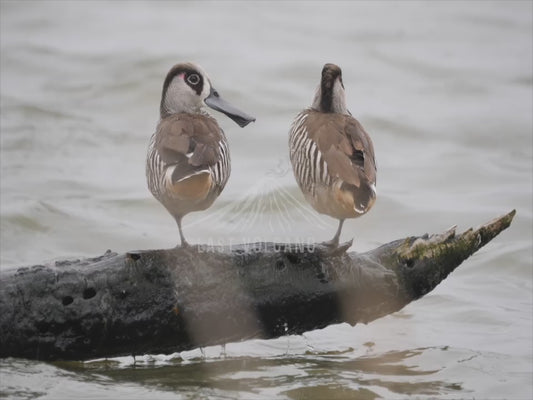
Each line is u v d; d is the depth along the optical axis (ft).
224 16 91.71
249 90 74.64
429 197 59.36
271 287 34.04
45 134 67.46
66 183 60.03
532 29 89.35
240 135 68.08
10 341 33.17
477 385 35.45
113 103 73.61
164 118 37.35
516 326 42.34
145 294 33.17
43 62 80.18
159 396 33.17
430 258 35.45
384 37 86.58
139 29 87.71
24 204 55.88
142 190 59.26
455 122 70.33
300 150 35.45
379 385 35.12
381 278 34.99
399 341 40.19
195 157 33.30
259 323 34.40
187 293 33.37
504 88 76.84
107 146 66.49
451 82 77.97
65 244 52.19
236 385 34.53
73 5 93.76
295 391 34.17
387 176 62.49
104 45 83.56
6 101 72.23
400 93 76.07
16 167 62.28
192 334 33.96
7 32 87.04
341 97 37.88
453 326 42.34
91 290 32.96
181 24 89.25
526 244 52.19
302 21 90.58
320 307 34.81
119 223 54.65
